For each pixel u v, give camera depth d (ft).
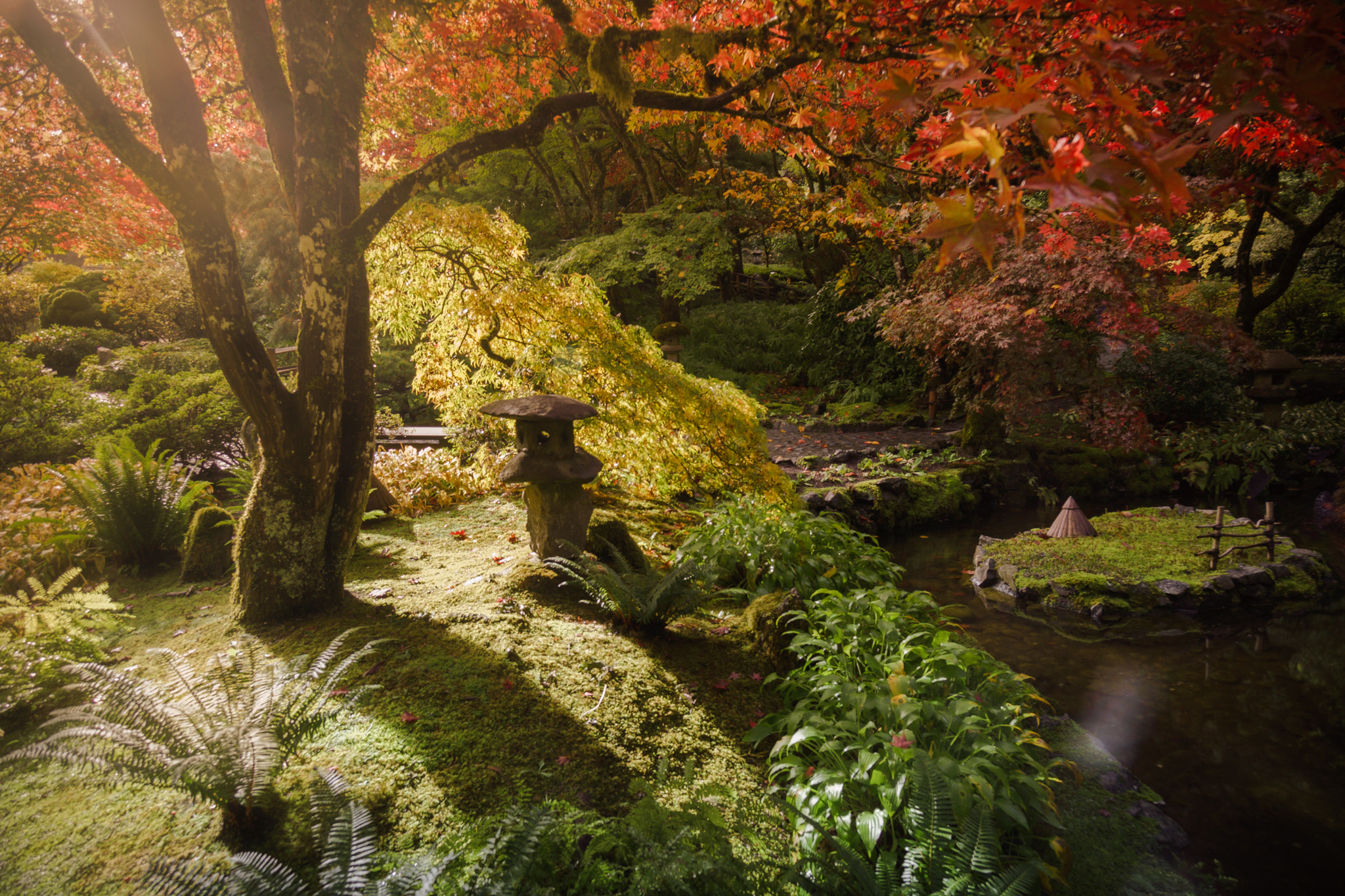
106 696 8.41
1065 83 3.42
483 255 19.22
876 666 10.87
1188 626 17.85
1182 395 36.14
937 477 29.55
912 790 8.33
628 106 10.08
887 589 14.10
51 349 49.06
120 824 7.91
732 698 11.57
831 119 11.69
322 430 12.28
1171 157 2.74
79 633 11.37
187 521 17.42
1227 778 11.68
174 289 59.06
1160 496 31.07
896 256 39.86
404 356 45.24
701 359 51.21
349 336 13.03
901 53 7.70
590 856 7.23
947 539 26.17
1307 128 3.53
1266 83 3.34
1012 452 32.65
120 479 16.26
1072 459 32.01
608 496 24.68
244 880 6.12
